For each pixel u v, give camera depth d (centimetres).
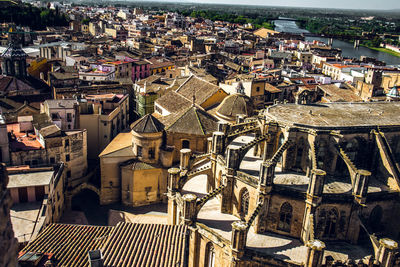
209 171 7094
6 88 12669
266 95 14400
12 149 8319
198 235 5884
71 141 8825
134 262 4697
